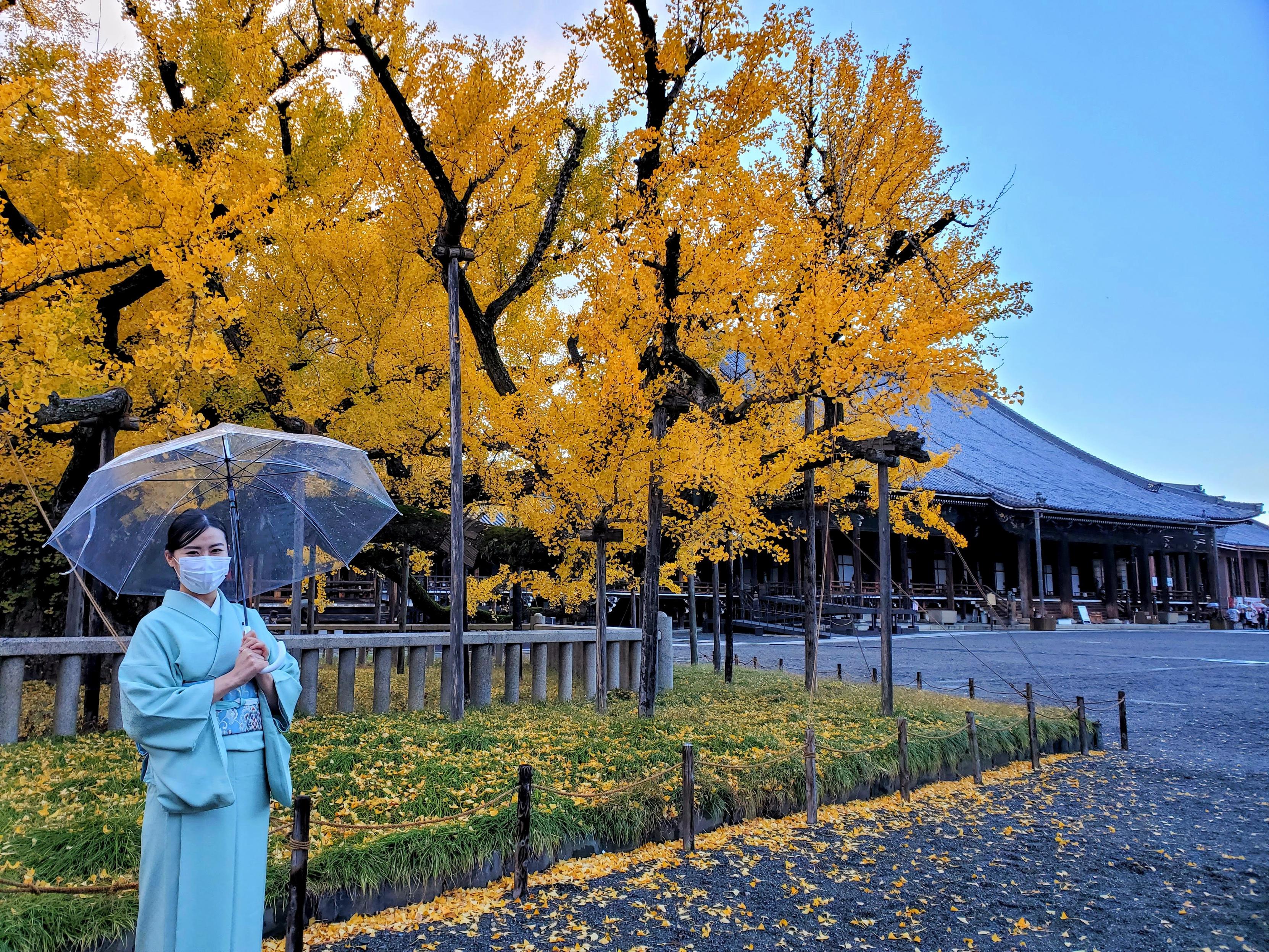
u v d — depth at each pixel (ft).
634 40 24.93
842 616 98.68
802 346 25.02
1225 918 13.51
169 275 19.44
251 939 7.75
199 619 7.83
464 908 12.71
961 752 23.36
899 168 29.04
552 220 30.12
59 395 20.21
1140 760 27.30
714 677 37.63
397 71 23.88
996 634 102.42
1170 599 149.69
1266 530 208.74
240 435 10.93
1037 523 117.19
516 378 32.14
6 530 23.79
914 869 15.43
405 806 15.11
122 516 10.73
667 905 13.24
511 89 23.43
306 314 28.48
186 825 7.38
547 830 14.73
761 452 27.66
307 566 13.19
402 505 32.73
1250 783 24.02
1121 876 15.49
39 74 23.82
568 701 28.37
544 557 33.83
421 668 25.17
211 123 26.68
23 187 24.26
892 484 37.68
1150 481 175.22
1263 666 63.77
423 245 27.27
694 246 25.13
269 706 8.27
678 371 27.48
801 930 12.50
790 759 19.69
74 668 20.11
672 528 28.71
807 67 29.55
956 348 23.43
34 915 10.14
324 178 31.40
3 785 15.17
